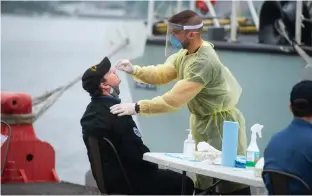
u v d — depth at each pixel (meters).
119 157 7.90
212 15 14.09
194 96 7.88
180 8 14.02
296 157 5.87
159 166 8.78
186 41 8.02
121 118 7.87
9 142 8.63
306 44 12.42
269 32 12.95
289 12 12.48
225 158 7.25
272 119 12.77
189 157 7.78
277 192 5.75
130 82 13.77
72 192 8.17
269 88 12.77
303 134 5.94
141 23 14.73
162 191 8.04
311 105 5.96
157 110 7.78
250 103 12.98
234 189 8.21
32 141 9.11
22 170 9.02
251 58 12.96
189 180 8.16
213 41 13.34
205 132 8.27
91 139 7.88
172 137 13.59
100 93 8.03
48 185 8.80
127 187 7.91
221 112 8.26
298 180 5.62
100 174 7.91
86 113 8.02
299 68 12.38
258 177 6.33
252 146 7.29
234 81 8.28
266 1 12.90
